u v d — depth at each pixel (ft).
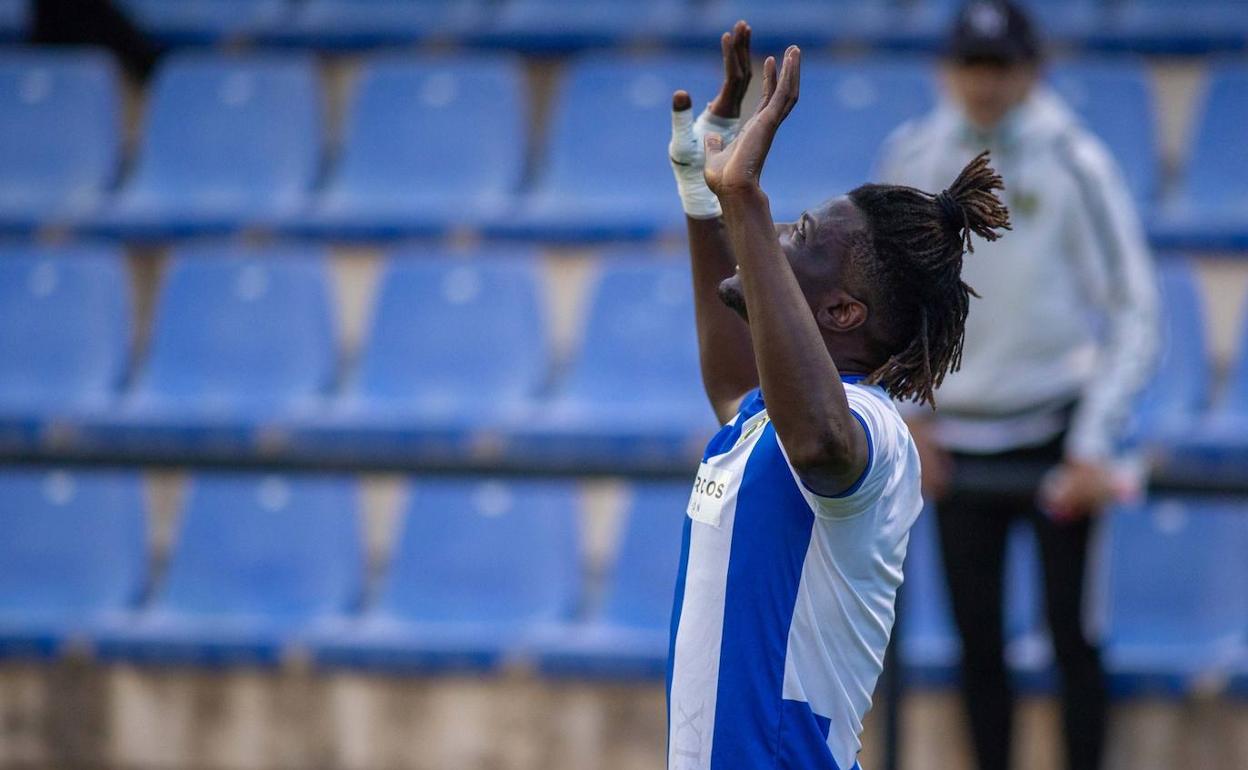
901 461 21.34
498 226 64.80
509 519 55.21
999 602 43.27
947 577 43.37
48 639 52.06
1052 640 43.16
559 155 70.28
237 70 73.56
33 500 57.62
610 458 40.14
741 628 21.07
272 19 80.64
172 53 80.07
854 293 21.24
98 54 75.92
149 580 57.47
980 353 42.50
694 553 21.89
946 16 76.69
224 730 51.49
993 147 42.45
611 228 64.23
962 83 42.09
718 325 25.27
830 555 20.98
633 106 70.85
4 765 52.29
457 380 60.95
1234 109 66.85
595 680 49.55
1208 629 51.60
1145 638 51.60
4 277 64.34
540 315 61.67
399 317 61.82
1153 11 76.02
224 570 55.98
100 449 41.24
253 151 72.13
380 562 57.62
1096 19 75.41
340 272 65.92
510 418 56.85
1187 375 57.57
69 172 72.38
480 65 72.90
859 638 21.44
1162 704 47.83
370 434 56.24
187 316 63.10
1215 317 61.16
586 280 64.28
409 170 71.15
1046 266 42.19
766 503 21.12
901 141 44.27
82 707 52.26
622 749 49.42
